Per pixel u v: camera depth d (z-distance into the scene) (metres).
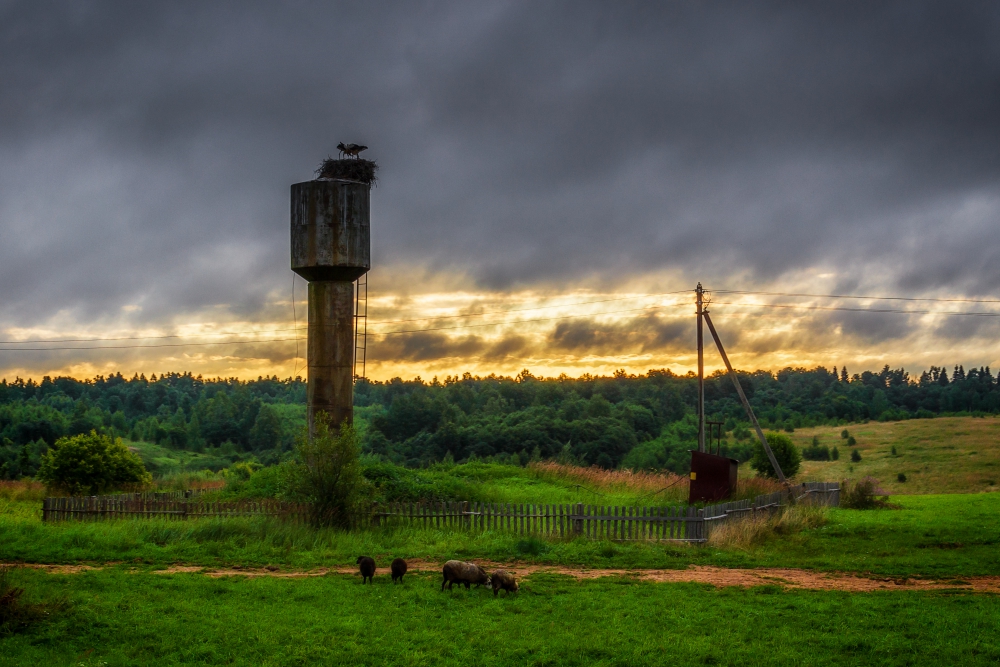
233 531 21.58
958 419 128.38
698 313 39.19
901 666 11.28
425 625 12.94
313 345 30.55
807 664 11.27
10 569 16.61
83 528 22.27
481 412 146.38
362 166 30.89
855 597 15.54
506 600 14.71
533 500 34.16
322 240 29.97
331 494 23.52
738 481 37.03
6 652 11.37
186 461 116.56
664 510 23.33
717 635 12.62
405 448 104.00
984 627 13.25
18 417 127.81
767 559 20.41
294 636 12.21
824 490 37.41
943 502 39.34
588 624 13.12
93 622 12.79
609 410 117.94
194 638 12.09
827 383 195.25
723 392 168.38
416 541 22.03
